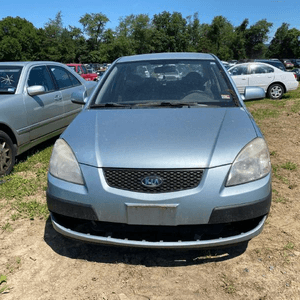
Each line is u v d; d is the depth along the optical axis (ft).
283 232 9.67
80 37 292.81
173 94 10.72
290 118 26.96
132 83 11.35
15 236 9.77
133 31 294.25
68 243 9.39
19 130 14.92
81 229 8.16
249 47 306.14
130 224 7.35
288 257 8.46
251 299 7.09
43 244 9.36
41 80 17.47
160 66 11.91
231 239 7.34
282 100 40.86
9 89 15.51
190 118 9.00
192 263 8.36
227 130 8.26
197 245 7.24
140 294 7.33
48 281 7.83
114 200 7.28
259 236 9.48
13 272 8.16
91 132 8.57
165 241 7.52
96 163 7.55
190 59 12.29
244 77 42.83
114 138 8.16
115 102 10.64
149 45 290.97
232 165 7.39
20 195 12.44
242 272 7.96
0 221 10.67
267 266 8.15
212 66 11.93
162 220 7.20
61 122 18.54
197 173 7.24
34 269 8.27
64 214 7.76
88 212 7.49
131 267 8.27
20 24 254.06
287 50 320.70
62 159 8.02
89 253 8.91
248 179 7.41
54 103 17.72
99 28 298.15
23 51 252.01
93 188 7.42
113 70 12.19
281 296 7.15
